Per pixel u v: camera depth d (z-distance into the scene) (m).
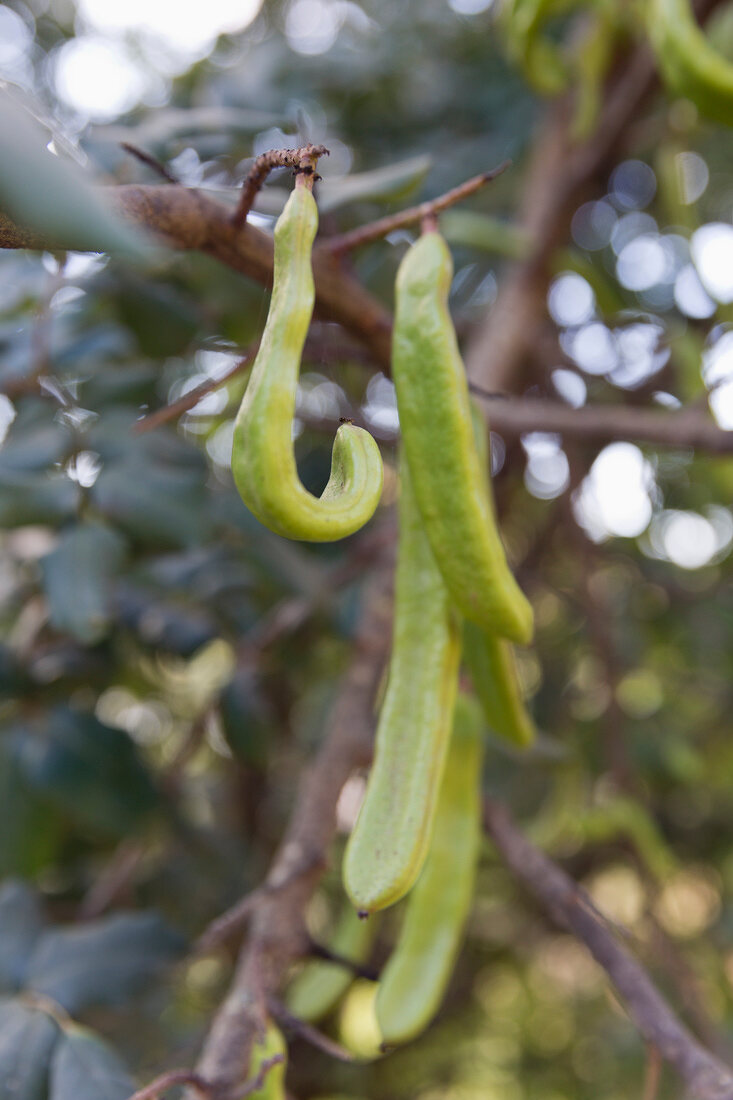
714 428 0.94
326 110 1.38
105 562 0.90
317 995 0.95
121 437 0.93
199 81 1.31
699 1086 0.79
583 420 0.97
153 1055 1.02
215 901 1.23
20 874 0.96
